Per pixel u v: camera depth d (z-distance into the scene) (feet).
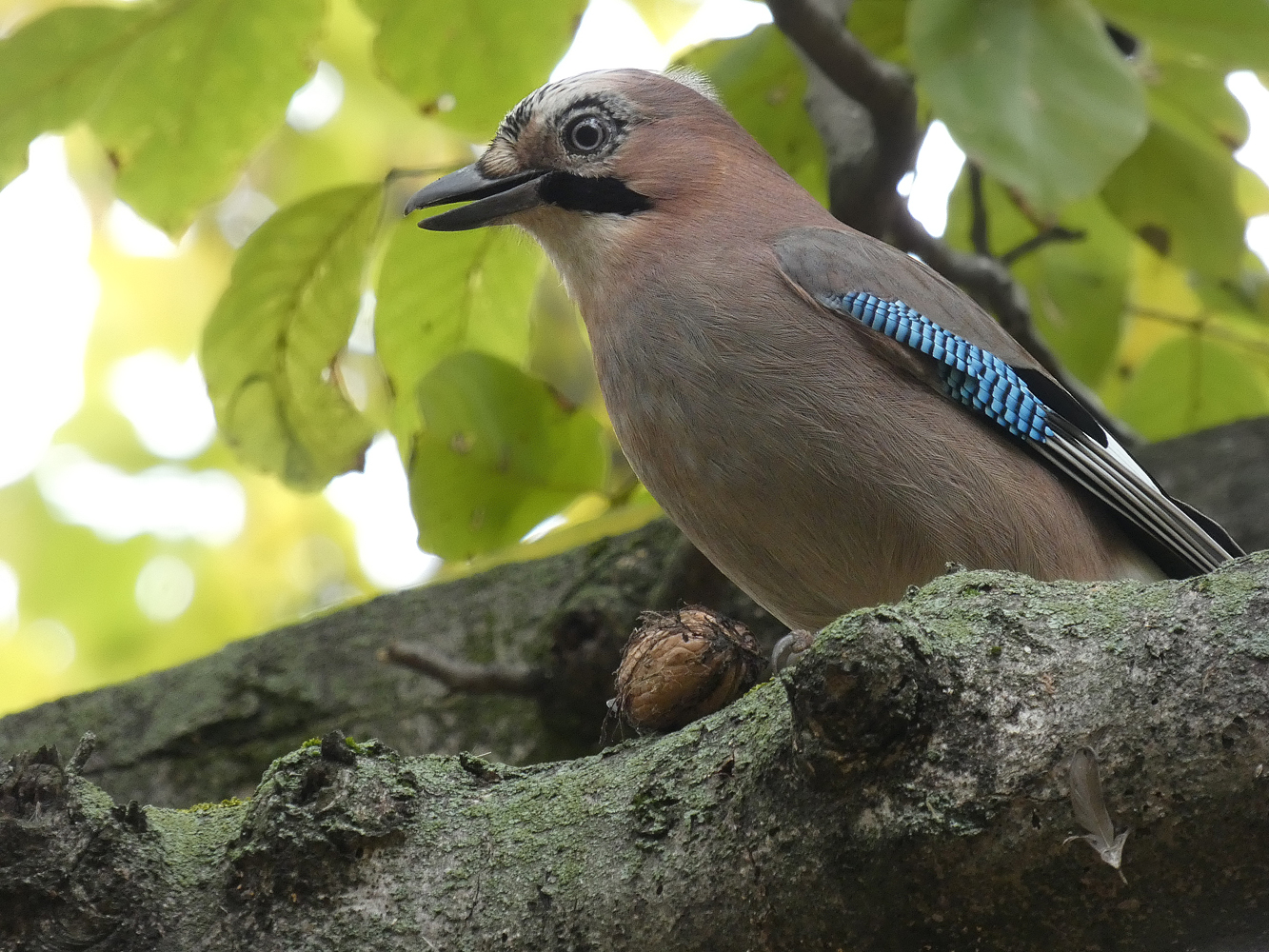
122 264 41.83
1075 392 30.14
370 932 14.46
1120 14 24.88
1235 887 12.11
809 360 22.68
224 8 26.55
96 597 41.55
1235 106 28.55
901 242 30.12
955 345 22.91
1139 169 28.58
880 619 13.03
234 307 27.78
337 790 14.97
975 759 12.80
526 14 26.16
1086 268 32.45
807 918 13.25
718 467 22.75
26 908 14.42
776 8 25.31
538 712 26.89
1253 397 32.27
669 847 14.12
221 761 27.25
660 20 37.22
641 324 23.57
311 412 28.53
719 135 26.55
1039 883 12.50
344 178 40.73
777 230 25.00
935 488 22.34
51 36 26.17
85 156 41.34
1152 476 26.48
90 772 27.22
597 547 28.22
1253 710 12.24
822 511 22.49
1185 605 13.19
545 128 26.27
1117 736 12.53
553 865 14.52
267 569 42.32
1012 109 22.26
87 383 41.98
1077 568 23.63
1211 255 28.89
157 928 14.58
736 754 14.34
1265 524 27.40
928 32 22.94
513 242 28.45
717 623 17.89
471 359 27.17
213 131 27.53
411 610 28.43
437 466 27.43
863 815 12.98
